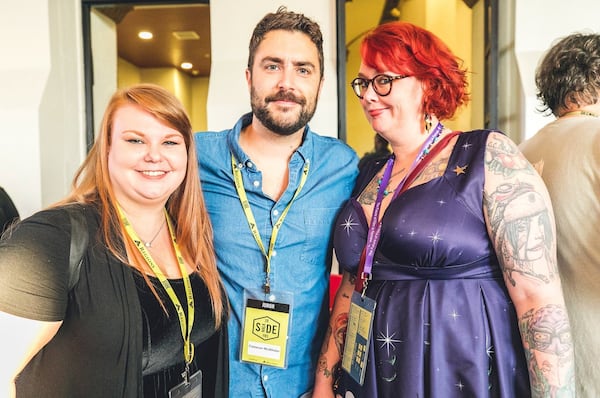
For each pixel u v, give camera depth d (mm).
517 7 2932
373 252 1164
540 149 1248
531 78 2871
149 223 1113
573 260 1151
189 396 1085
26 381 895
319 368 1345
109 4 3484
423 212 1056
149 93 1047
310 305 1376
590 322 1132
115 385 933
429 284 1052
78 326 914
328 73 3072
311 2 3074
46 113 3221
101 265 964
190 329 1091
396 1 3014
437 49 1161
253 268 1347
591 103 1210
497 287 1033
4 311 830
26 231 898
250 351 1314
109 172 1052
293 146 1409
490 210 1005
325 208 1398
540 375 942
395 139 1236
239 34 3107
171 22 4629
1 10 3240
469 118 3133
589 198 1110
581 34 1271
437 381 1005
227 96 3084
